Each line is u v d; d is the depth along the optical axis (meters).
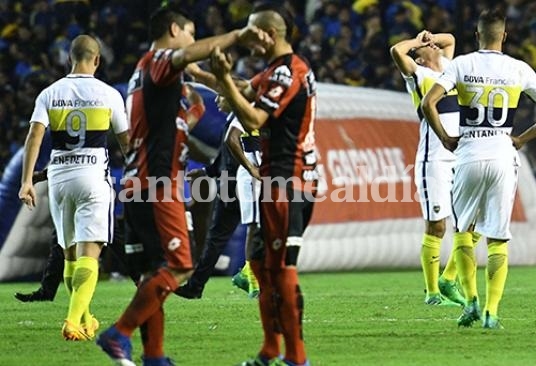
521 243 52.19
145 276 20.25
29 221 44.06
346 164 46.88
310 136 19.75
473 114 25.67
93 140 25.00
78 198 24.95
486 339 24.56
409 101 51.97
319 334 25.62
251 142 33.28
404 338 24.86
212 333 25.97
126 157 20.36
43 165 42.16
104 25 57.25
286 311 19.45
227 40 18.98
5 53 58.12
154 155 19.80
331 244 46.22
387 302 33.38
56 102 25.00
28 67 57.88
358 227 47.06
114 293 38.06
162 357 19.75
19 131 53.62
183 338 25.08
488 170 25.61
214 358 22.09
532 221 53.25
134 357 22.16
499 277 26.19
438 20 57.88
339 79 56.62
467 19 59.28
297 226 19.55
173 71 19.39
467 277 26.53
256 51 19.62
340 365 21.12
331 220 46.22
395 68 57.66
